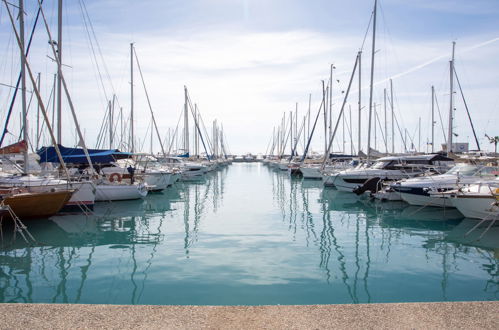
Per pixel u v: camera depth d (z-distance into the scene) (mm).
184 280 8117
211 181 39312
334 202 21812
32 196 14000
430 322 4086
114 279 8203
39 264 9398
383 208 19172
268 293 7355
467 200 14641
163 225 14641
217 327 3998
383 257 10000
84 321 4109
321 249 10844
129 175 22953
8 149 15820
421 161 24375
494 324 4035
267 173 55375
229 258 9867
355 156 41875
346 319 4160
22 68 15836
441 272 8695
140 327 3986
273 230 13664
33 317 4191
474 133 33094
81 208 16766
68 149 19781
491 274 8555
